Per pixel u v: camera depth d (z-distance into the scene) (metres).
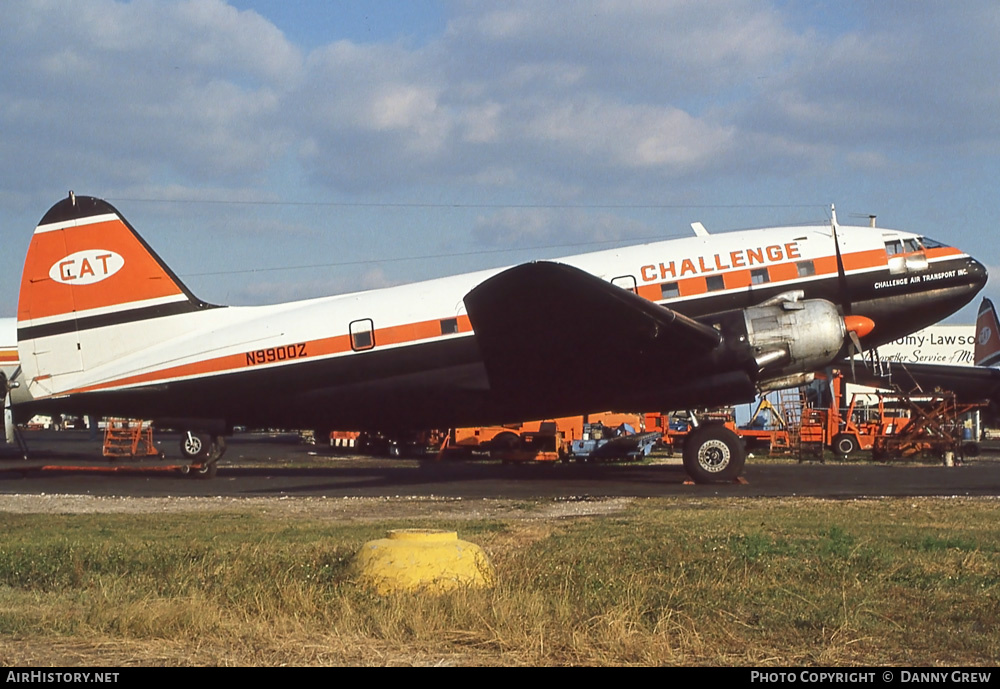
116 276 22.16
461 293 21.55
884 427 35.12
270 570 9.65
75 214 22.25
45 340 22.08
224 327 21.94
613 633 7.23
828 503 16.66
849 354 21.56
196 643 7.14
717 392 20.47
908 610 8.08
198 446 32.69
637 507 16.52
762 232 22.14
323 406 21.64
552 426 31.67
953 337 56.53
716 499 17.81
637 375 20.73
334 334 21.36
